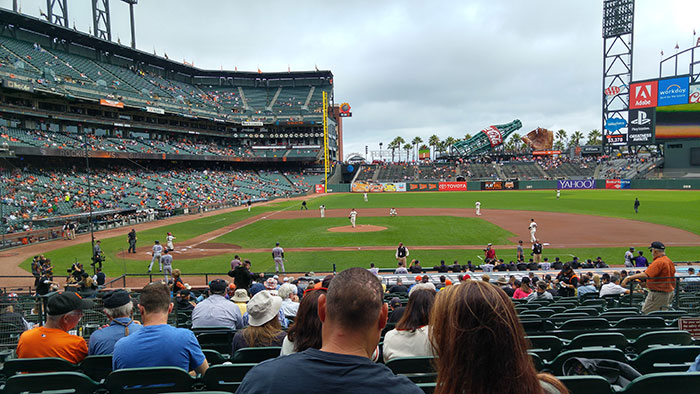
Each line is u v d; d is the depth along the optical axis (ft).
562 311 34.76
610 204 188.14
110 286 69.92
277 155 337.31
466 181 332.60
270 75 376.07
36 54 216.95
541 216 155.74
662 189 266.77
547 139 409.90
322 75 381.19
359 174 375.86
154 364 14.84
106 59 272.31
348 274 8.52
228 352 24.08
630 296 42.01
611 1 279.28
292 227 140.05
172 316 36.37
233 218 173.47
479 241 108.68
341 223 146.30
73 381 14.24
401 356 16.25
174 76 336.70
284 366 7.30
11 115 192.85
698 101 247.09
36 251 105.81
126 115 253.24
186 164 293.43
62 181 180.65
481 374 7.22
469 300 7.47
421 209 190.60
